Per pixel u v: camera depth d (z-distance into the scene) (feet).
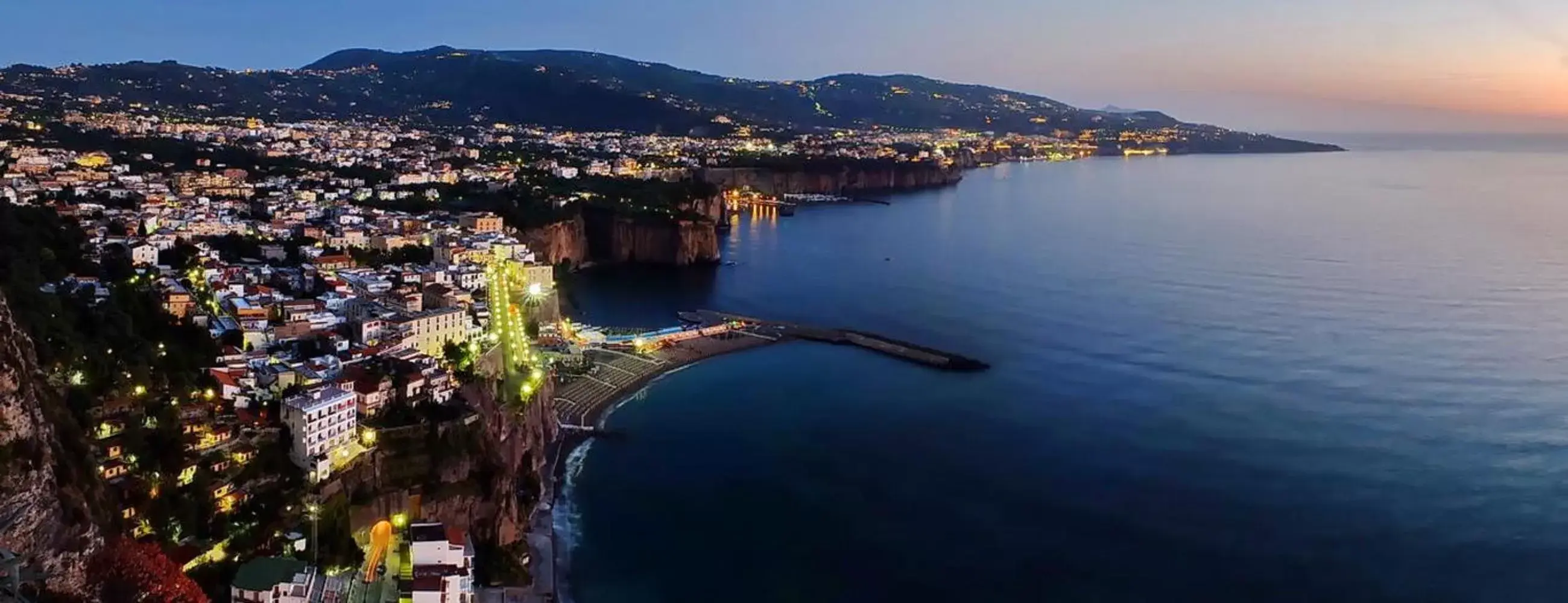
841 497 551.59
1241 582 464.65
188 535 394.73
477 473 487.61
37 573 304.50
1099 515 534.37
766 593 450.30
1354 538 508.12
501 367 644.69
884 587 457.68
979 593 454.40
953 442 638.12
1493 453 618.85
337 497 435.53
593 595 443.73
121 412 433.48
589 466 586.04
